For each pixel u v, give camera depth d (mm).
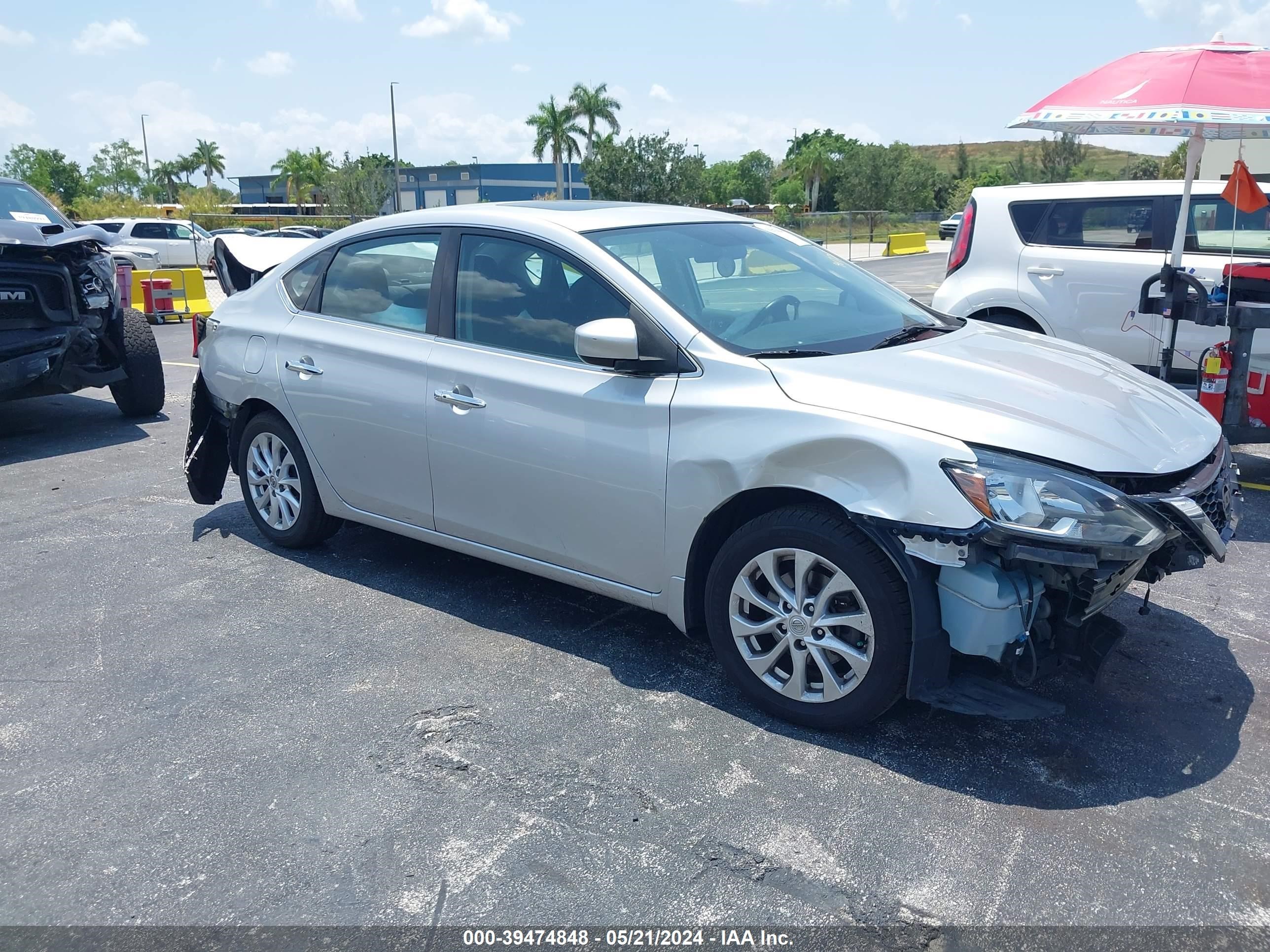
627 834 2766
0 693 3633
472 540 4105
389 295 4355
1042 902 2484
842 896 2512
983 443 2898
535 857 2676
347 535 5305
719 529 3424
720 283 3812
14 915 2490
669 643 3959
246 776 3074
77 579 4734
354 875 2619
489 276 3992
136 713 3473
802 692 3242
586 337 3330
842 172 73125
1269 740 3201
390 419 4207
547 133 60844
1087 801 2889
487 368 3875
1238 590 4441
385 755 3176
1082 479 2850
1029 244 7613
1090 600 2936
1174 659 3770
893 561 2963
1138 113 4988
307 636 4070
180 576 4762
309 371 4535
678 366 3410
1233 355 5602
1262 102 4785
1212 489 3156
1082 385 3387
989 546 2887
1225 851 2660
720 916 2451
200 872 2641
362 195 61312
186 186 95250
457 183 92188
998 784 2969
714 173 95062
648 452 3422
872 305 4074
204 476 5312
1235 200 5820
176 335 14133
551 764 3109
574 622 4172
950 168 120312
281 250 6340
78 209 59656
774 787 2971
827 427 3041
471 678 3688
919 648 2969
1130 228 7262
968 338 3859
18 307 7168
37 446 7496
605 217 4016
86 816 2887
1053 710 3053
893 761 3100
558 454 3658
